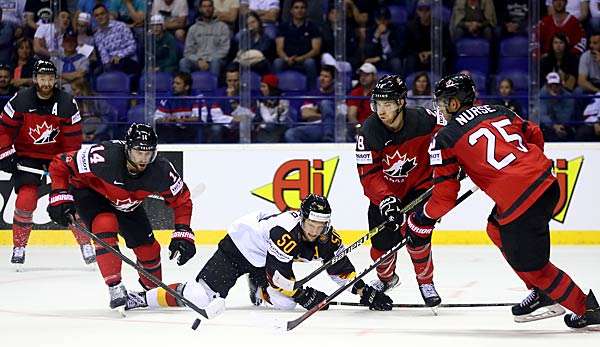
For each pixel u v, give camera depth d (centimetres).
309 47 2819
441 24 2720
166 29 2819
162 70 2823
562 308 1353
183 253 1485
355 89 2778
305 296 1472
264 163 2644
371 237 1573
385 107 1448
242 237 1465
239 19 2683
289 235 1419
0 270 2145
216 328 1373
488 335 1307
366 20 2847
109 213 1505
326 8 2823
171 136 2736
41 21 2731
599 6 2817
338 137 2683
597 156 2609
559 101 2781
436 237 2630
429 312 1530
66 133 2080
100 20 2789
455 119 1308
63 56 2775
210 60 2817
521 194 1244
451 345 1230
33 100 2041
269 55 2830
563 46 2814
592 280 1952
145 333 1337
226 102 2778
